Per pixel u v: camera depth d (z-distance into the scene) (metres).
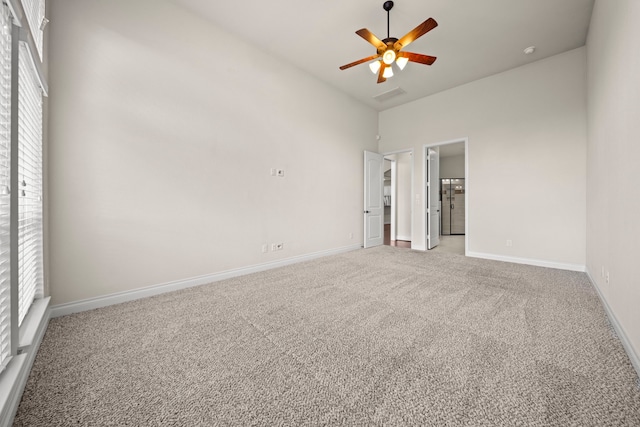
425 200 5.40
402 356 1.60
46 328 1.96
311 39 3.50
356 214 5.53
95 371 1.47
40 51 1.90
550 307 2.34
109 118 2.45
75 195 2.28
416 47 3.66
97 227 2.39
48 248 2.14
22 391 1.28
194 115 3.02
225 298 2.62
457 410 1.17
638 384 1.33
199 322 2.08
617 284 1.93
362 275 3.46
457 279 3.25
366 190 5.64
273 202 3.89
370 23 3.19
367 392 1.29
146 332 1.92
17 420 1.13
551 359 1.55
